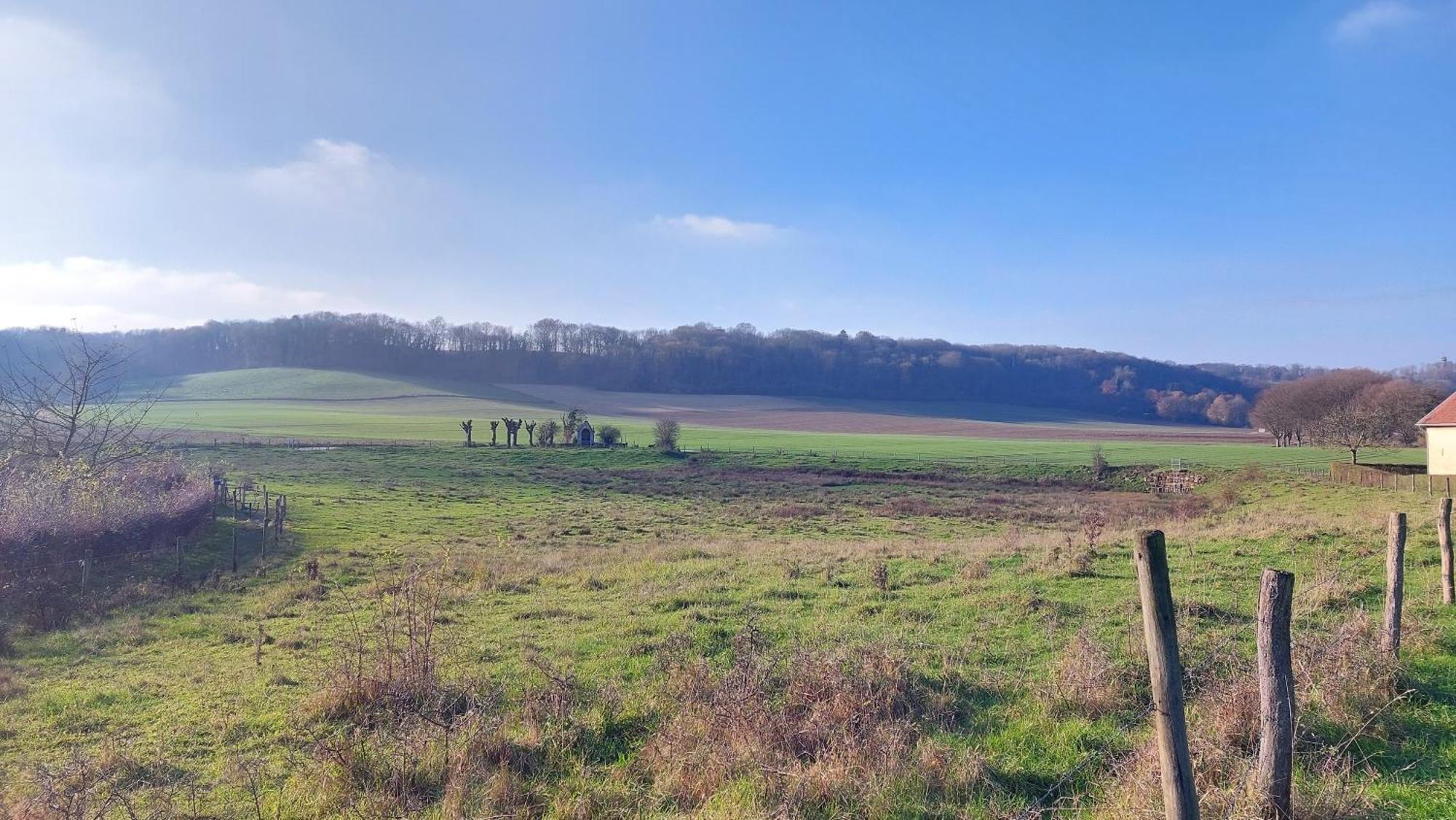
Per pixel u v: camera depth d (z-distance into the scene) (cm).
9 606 1761
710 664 1026
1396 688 814
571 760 805
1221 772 657
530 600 1689
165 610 1792
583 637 1291
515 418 13362
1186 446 9919
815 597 1526
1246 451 8612
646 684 998
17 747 988
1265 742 594
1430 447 4875
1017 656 1042
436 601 1367
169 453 4009
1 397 2566
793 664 952
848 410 17400
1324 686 798
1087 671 877
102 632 1583
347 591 1981
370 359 19688
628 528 3738
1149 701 852
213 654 1414
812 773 701
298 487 5128
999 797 678
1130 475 6525
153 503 2595
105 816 755
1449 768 672
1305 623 1095
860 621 1280
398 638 1317
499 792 725
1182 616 1136
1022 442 10825
